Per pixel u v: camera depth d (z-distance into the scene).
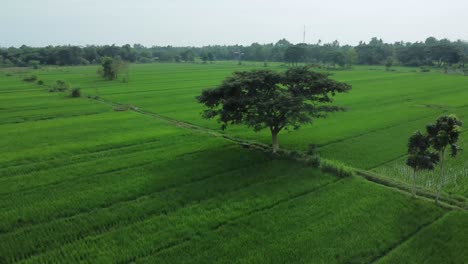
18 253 18.41
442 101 66.25
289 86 34.09
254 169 29.97
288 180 27.73
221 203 23.95
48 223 21.20
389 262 18.22
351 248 19.16
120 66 106.44
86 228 20.73
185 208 23.23
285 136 41.66
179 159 32.62
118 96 73.44
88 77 113.38
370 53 191.75
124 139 39.69
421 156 24.59
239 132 43.44
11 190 25.67
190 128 46.38
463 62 155.50
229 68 161.75
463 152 35.53
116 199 24.34
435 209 23.58
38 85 90.56
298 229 20.88
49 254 18.28
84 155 34.06
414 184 25.59
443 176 29.84
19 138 40.12
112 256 18.14
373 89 83.81
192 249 18.81
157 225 21.08
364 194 25.53
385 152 36.00
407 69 153.00
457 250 19.31
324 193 25.67
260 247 19.05
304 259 18.17
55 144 37.69
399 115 53.69
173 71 143.50
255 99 31.20
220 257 18.19
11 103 63.53
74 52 178.25
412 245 19.61
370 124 47.75
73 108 59.38
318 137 41.12
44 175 28.64
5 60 158.00
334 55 163.88
